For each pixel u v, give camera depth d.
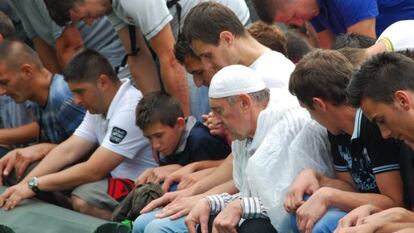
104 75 16.73
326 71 11.89
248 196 13.51
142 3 16.28
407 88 10.62
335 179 12.61
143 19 16.39
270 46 15.39
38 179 16.67
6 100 20.64
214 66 14.52
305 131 12.83
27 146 19.53
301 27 17.36
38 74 18.25
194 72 14.93
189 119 16.19
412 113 10.62
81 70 16.69
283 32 16.17
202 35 14.41
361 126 11.81
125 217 15.27
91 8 16.55
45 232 14.98
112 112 16.75
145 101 15.79
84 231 14.44
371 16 16.41
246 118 13.33
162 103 15.70
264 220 12.87
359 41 14.59
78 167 16.62
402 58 10.80
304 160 12.67
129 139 16.61
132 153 16.69
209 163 15.47
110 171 16.72
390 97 10.65
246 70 13.43
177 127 15.76
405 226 11.09
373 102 10.78
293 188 12.28
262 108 13.40
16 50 18.00
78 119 18.09
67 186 16.69
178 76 16.67
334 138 12.47
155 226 13.84
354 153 12.20
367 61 10.95
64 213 15.63
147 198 14.90
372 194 11.91
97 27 19.67
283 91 13.53
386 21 17.20
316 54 12.13
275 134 12.94
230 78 13.30
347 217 11.48
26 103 20.02
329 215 11.80
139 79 17.55
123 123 16.58
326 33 16.88
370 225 11.08
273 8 16.61
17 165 18.17
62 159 17.48
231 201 13.40
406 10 17.16
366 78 10.85
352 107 11.48
